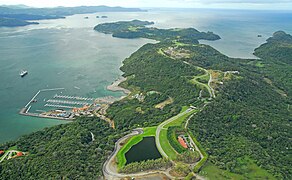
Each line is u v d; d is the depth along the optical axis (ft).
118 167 557.33
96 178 521.24
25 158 577.84
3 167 551.59
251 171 543.80
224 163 563.48
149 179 520.42
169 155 595.88
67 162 551.59
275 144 644.69
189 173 530.68
